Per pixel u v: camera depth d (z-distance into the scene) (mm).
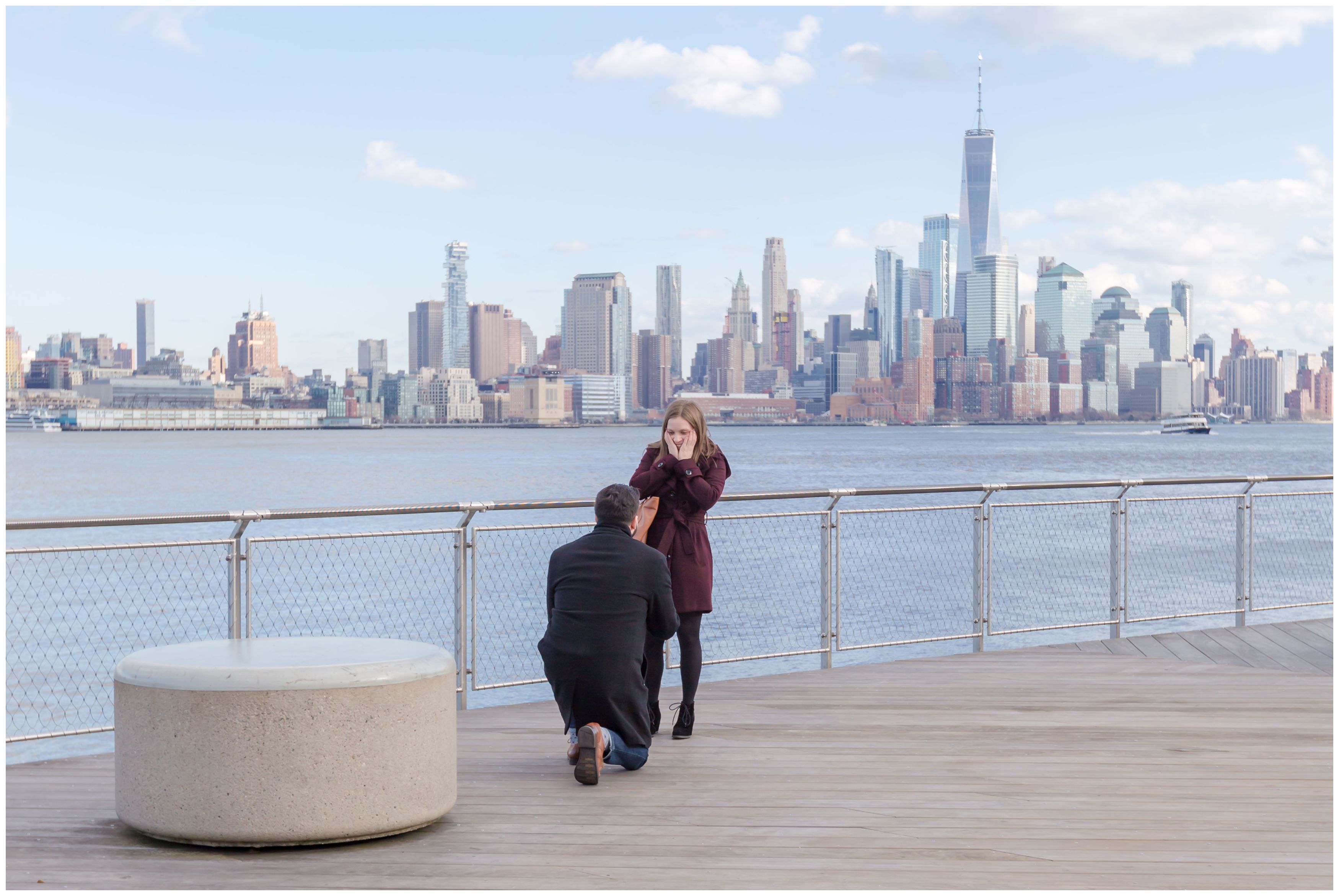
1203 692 7207
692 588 5879
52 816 4609
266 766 4113
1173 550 16969
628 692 5168
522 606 16688
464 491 60906
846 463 94625
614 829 4391
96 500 56188
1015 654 8547
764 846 4184
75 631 14812
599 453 131125
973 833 4332
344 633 14852
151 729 4188
